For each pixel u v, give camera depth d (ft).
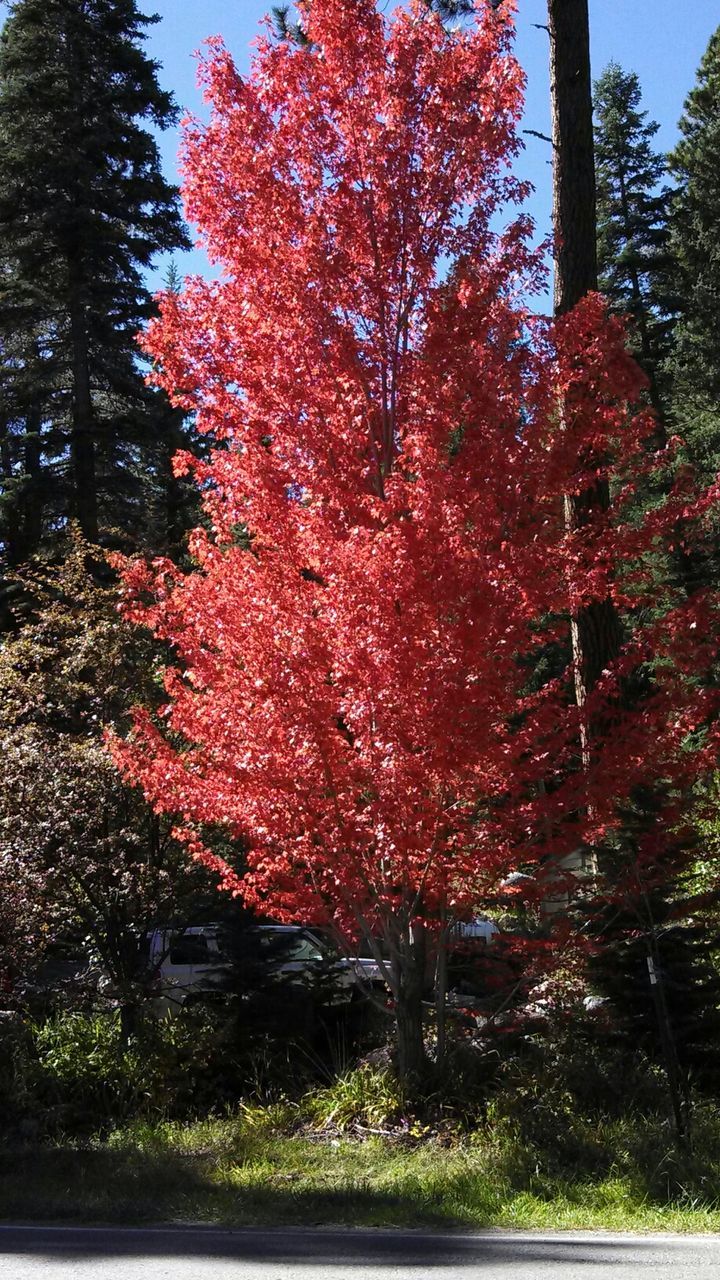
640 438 34.42
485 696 30.89
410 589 30.60
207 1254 22.84
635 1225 24.80
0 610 91.50
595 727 36.04
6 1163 32.22
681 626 33.73
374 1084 35.86
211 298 36.37
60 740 45.44
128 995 42.01
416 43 36.60
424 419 33.68
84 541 57.00
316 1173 30.25
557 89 48.60
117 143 97.66
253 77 36.88
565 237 48.08
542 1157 29.45
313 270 35.29
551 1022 36.52
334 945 45.96
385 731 31.32
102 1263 22.25
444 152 36.09
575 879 34.73
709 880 40.75
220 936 42.63
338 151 36.22
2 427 109.40
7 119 97.30
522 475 32.71
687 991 35.40
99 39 98.73
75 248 97.91
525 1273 20.44
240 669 34.50
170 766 35.04
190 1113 38.11
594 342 33.63
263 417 35.29
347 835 33.32
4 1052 39.47
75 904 43.91
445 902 35.04
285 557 34.73
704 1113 32.19
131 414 98.53
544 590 32.35
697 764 33.81
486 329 34.35
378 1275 20.45
